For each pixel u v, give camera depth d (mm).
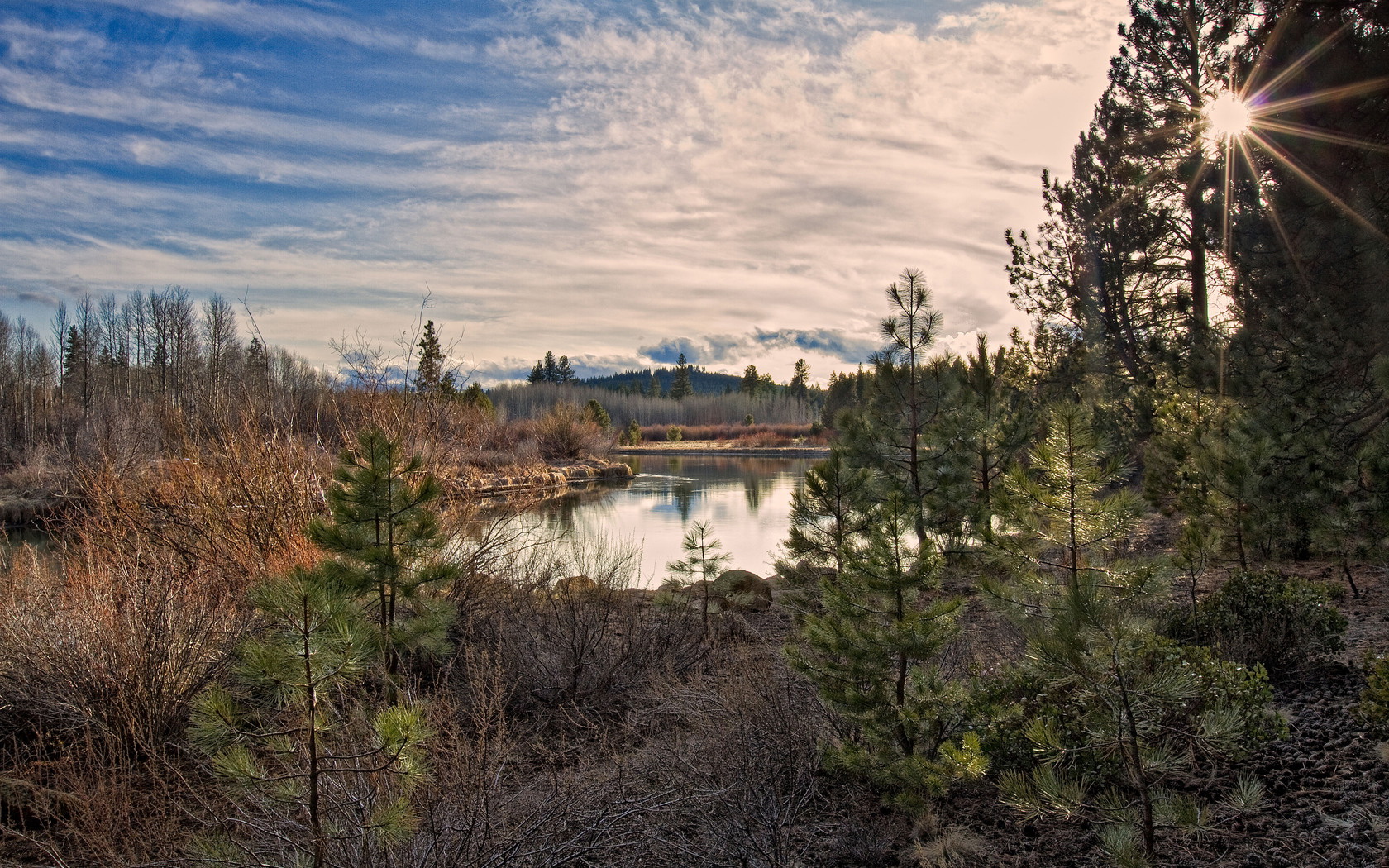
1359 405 8078
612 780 4320
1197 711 4453
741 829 3977
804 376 128375
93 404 32906
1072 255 17266
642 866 3922
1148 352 14969
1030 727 4031
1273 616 6031
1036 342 18484
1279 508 7930
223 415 9219
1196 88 14000
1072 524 3824
